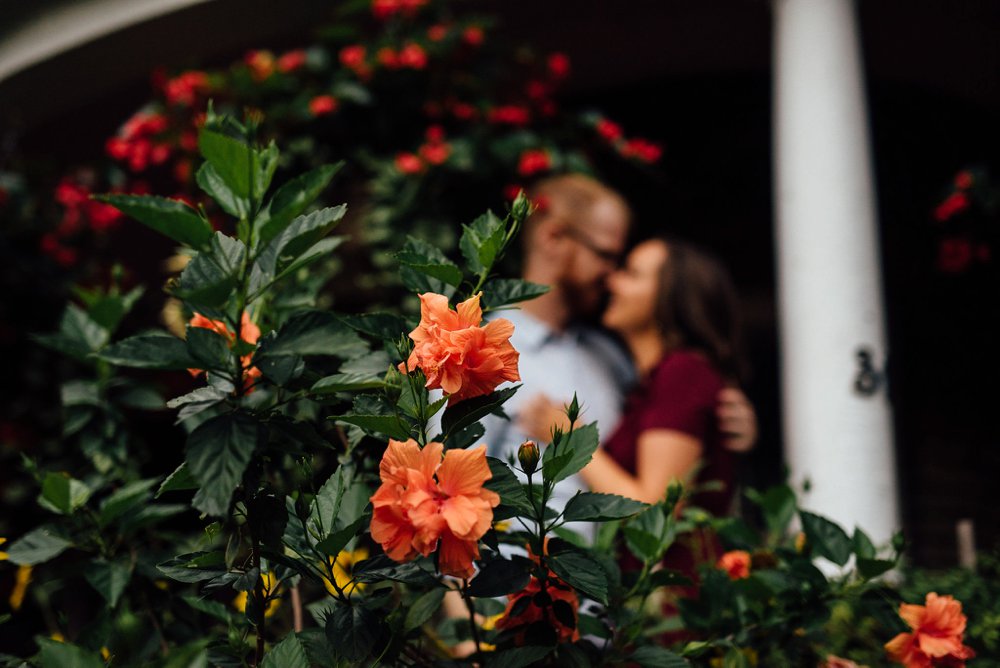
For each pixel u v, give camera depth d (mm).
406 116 3227
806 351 2594
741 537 1388
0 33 3928
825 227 2625
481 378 855
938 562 4035
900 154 4418
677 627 1260
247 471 861
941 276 4355
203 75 3266
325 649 934
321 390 878
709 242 4480
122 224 4434
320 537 910
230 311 945
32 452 3713
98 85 4078
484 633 1151
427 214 3049
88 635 1157
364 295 3064
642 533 1076
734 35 3807
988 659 1463
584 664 955
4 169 4383
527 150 3152
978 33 3523
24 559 1213
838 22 2760
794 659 1286
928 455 4195
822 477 2502
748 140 4480
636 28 3744
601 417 2359
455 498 797
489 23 3305
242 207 875
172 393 1802
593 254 2570
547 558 901
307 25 3686
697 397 2189
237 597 1320
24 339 4270
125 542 1313
